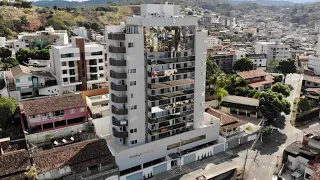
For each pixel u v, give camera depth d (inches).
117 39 2792.8
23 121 3602.4
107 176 2696.9
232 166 3137.3
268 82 5344.5
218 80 5054.1
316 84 5324.8
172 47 3206.2
